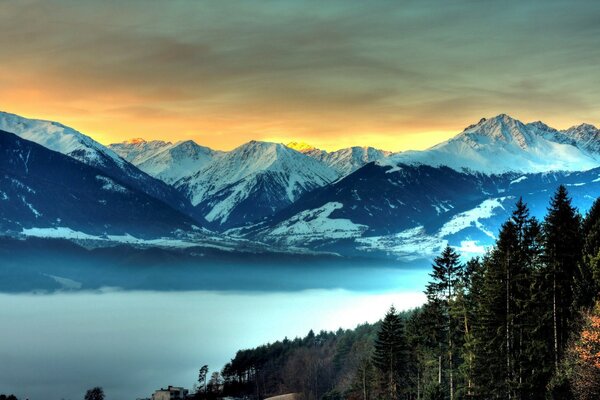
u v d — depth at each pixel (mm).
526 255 97188
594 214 103000
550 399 88938
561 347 93375
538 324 93000
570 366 85438
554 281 94375
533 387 92500
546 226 95250
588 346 83125
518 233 98812
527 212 99562
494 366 96062
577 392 83125
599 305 84938
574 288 93625
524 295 94875
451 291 110688
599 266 89250
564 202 95688
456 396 108938
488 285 97625
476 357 98812
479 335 97312
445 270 111312
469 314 106000
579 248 94812
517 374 94625
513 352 95500
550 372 92125
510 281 95312
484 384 97812
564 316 94812
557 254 94625
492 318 96125
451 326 111250
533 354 92688
